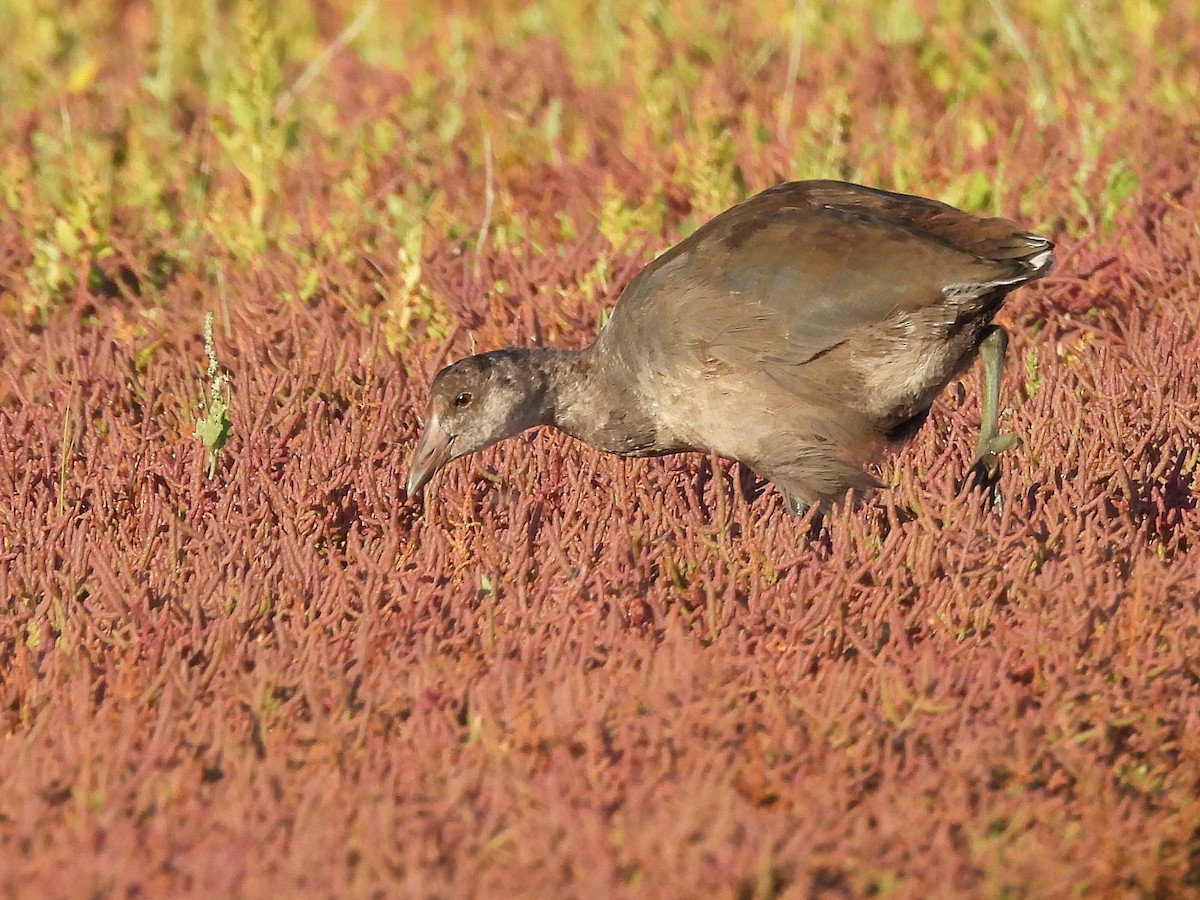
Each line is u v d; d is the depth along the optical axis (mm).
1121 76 21750
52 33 25016
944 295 12453
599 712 10148
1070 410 14188
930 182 19438
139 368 16812
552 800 9375
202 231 20078
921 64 23031
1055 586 11453
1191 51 22141
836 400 12852
